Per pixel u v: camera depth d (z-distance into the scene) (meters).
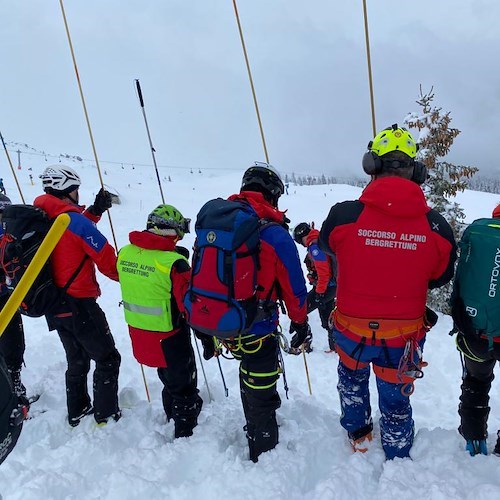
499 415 3.87
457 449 2.78
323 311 5.27
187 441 3.13
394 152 2.46
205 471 2.88
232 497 2.53
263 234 2.61
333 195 54.66
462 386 2.86
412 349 2.52
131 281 3.09
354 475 2.59
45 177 3.43
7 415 1.63
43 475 2.75
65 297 3.32
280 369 2.92
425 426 3.75
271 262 2.62
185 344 3.25
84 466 3.04
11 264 3.23
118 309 7.90
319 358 5.42
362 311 2.49
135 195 37.41
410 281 2.42
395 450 2.74
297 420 3.45
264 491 2.53
